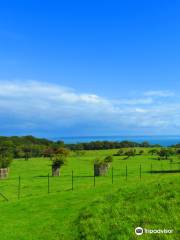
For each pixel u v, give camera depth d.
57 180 54.50
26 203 34.28
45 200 35.03
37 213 30.11
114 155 125.50
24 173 70.12
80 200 33.41
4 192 43.91
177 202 25.39
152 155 118.81
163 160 94.31
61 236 23.55
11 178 61.53
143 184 34.59
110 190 36.38
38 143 180.25
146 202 26.72
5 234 25.00
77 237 22.88
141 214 24.47
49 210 30.73
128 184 39.19
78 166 81.38
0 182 55.44
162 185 31.42
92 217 25.94
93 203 30.48
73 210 29.75
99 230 22.94
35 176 63.16
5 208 32.97
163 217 23.39
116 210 26.25
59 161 62.53
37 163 94.00
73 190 40.62
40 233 24.72
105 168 59.09
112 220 24.28
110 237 21.77
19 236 24.44
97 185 43.41
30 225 26.75
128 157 109.19
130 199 29.00
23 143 167.62
